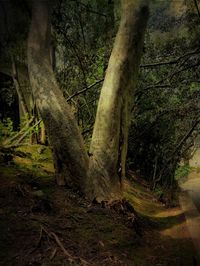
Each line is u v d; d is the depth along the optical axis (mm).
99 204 7691
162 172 14195
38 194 6996
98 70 10938
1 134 9938
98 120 7922
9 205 6387
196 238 7969
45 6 7535
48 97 7547
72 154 7645
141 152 15219
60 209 6926
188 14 11805
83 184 7727
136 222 7676
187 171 17188
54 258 5316
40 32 7559
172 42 12016
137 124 14117
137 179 14477
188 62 11641
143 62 12484
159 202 12523
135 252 6645
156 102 13406
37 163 9266
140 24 7723
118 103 7840
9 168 8242
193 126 13078
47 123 7633
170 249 7301
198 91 12602
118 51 7801
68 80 11359
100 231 6746
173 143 14547
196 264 6547
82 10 10547
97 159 7824
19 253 5230
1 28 9641
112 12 10734
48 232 5836
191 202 12500
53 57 10820
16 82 10812
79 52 10984
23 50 10172
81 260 5477
